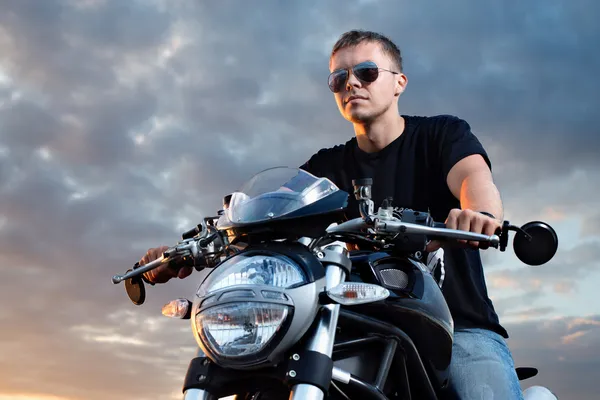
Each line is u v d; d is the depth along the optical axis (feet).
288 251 6.61
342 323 7.23
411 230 6.73
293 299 6.22
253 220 6.88
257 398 6.88
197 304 6.48
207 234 7.81
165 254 7.88
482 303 10.04
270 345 6.13
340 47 11.62
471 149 10.51
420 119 11.55
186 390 6.65
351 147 11.96
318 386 6.15
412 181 11.17
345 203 6.91
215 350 6.25
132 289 8.58
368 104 11.27
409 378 7.74
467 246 7.09
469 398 9.25
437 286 7.96
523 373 10.49
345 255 6.88
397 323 7.50
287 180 7.23
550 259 7.01
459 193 10.34
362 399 7.06
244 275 6.39
